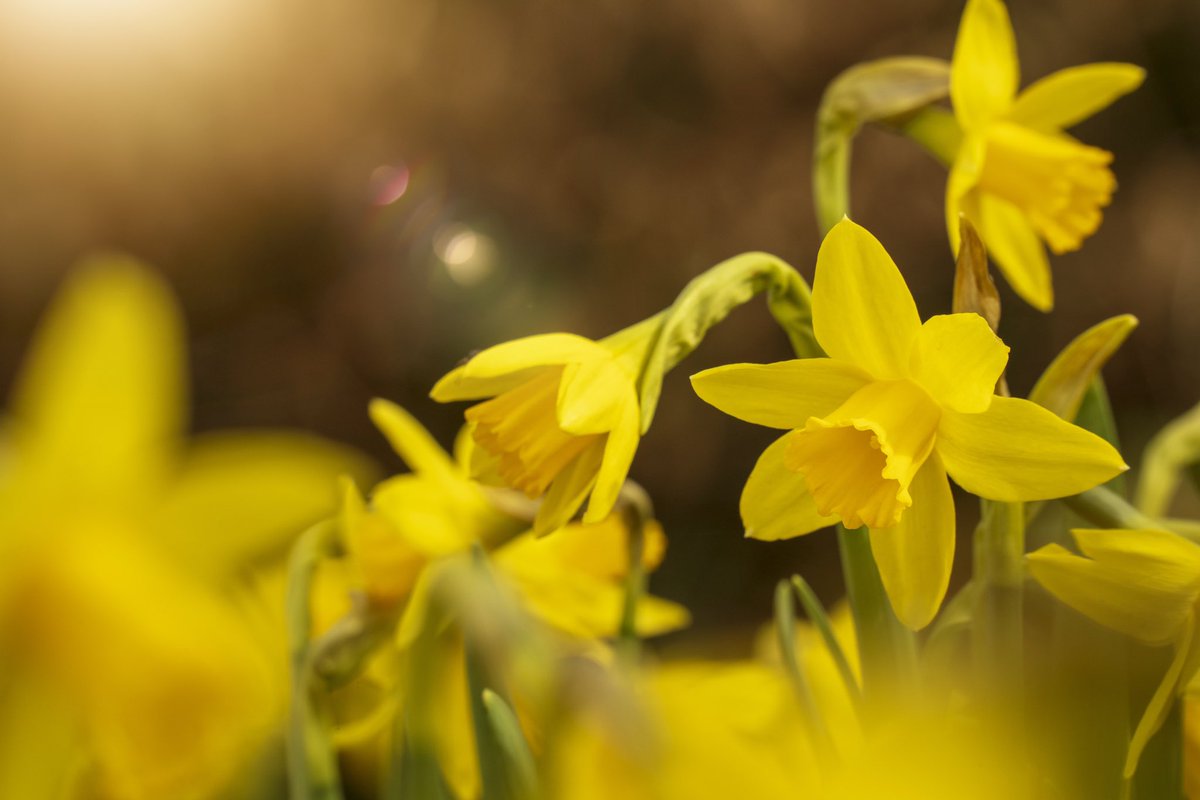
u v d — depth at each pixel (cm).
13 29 246
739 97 271
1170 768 51
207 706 39
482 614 47
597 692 45
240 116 261
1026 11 280
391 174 265
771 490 52
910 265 257
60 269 258
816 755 52
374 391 261
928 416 51
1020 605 51
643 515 56
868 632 53
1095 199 61
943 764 44
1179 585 49
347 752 60
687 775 44
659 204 264
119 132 257
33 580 37
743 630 239
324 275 265
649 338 53
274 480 39
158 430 37
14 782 39
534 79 270
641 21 267
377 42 264
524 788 49
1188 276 262
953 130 60
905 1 265
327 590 58
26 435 35
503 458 53
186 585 39
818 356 54
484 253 252
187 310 268
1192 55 275
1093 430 55
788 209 267
